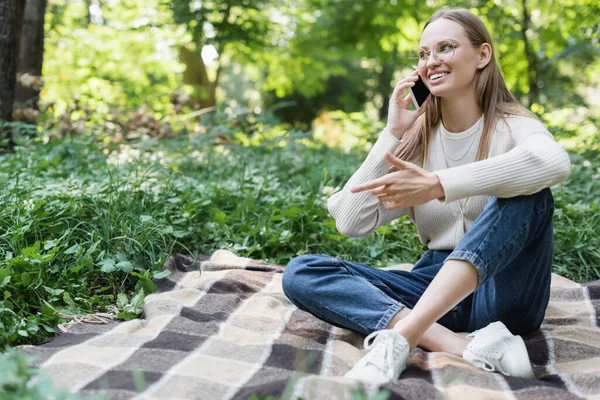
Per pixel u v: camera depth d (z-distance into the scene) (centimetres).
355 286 209
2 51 519
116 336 213
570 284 299
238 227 368
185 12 860
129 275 293
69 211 321
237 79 2094
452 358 197
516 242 191
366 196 225
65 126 604
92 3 1199
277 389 162
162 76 1311
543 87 1060
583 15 764
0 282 247
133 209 336
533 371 202
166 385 170
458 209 221
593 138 543
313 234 363
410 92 226
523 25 835
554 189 424
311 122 1838
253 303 262
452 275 188
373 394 163
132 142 579
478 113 219
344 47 1117
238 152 529
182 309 249
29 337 221
